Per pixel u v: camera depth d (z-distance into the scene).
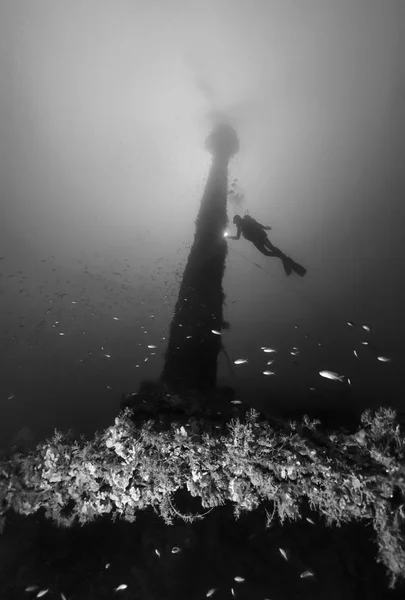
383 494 2.06
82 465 2.40
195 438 2.43
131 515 2.40
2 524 2.40
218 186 8.62
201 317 5.05
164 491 2.38
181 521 2.56
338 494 2.16
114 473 2.36
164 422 2.78
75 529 2.55
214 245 6.40
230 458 2.35
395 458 2.11
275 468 2.27
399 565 1.96
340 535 2.34
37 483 2.40
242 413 3.25
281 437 2.35
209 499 2.34
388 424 2.29
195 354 4.52
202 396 3.70
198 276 5.75
